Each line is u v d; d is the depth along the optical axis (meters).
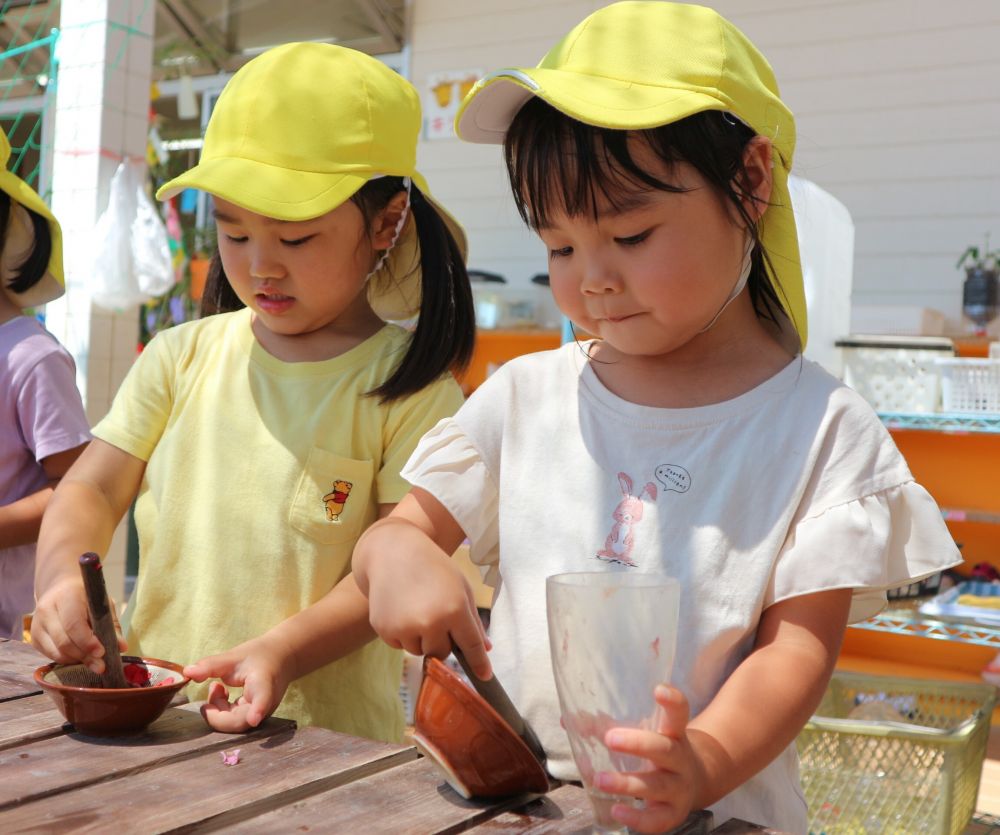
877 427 0.91
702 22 0.90
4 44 5.00
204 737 0.88
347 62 1.31
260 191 1.19
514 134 0.92
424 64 5.03
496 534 1.03
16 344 1.82
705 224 0.86
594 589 0.64
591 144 0.84
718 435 0.93
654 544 0.91
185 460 1.35
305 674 1.08
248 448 1.33
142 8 3.01
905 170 4.04
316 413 1.32
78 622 1.01
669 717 0.64
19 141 5.14
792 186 2.44
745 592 0.87
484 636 0.82
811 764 2.03
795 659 0.82
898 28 4.05
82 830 0.68
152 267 2.93
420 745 0.77
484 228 4.88
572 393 1.02
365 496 1.30
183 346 1.43
